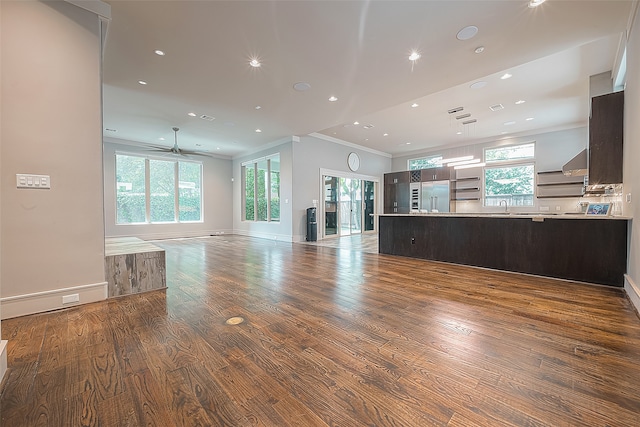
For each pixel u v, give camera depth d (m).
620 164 3.27
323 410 1.24
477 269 4.09
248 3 2.50
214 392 1.36
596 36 3.00
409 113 6.08
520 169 7.89
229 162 10.09
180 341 1.89
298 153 7.56
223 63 3.51
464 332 2.01
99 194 2.65
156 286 3.11
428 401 1.30
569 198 7.15
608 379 1.45
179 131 6.76
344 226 9.06
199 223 9.27
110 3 2.51
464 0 2.47
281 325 2.14
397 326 2.12
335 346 1.82
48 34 2.34
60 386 1.40
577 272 3.39
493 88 4.78
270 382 1.44
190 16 2.65
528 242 3.77
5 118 2.18
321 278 3.58
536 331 2.02
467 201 8.82
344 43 3.10
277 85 4.14
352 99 4.66
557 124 6.92
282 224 7.86
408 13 2.63
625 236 3.09
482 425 1.15
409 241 5.10
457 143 9.00
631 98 2.86
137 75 3.82
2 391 1.36
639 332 2.00
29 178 2.28
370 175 9.88
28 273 2.30
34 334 1.97
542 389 1.38
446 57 3.38
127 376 1.49
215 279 3.54
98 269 2.66
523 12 2.62
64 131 2.43
